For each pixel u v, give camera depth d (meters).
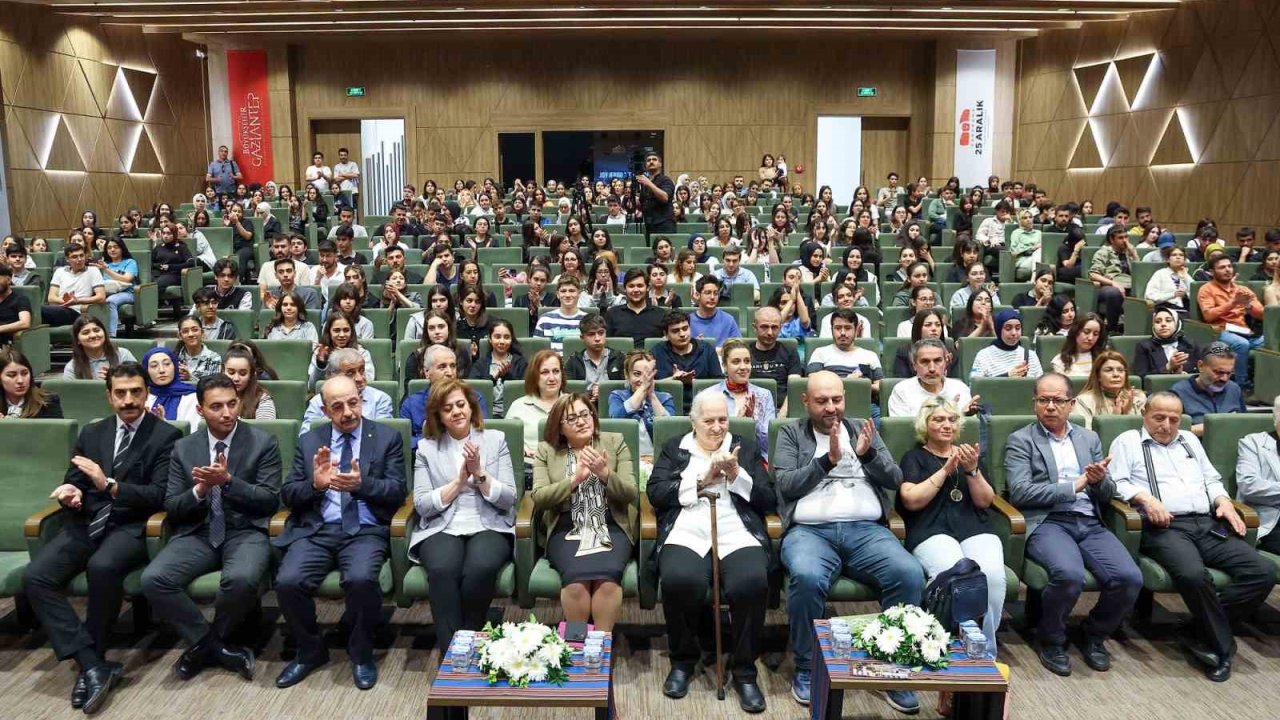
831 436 3.64
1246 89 12.82
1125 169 15.14
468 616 3.50
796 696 3.38
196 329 5.46
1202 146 13.61
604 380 5.43
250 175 17.33
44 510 3.59
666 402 4.78
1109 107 15.44
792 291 6.85
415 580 3.55
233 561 3.50
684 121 17.38
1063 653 3.63
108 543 3.55
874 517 3.69
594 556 3.52
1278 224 12.35
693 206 14.10
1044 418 3.87
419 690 3.46
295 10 13.31
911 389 4.78
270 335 6.31
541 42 17.16
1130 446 3.94
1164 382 4.96
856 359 5.51
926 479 3.73
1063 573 3.51
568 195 15.44
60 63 13.84
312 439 3.75
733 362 4.70
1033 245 10.40
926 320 5.68
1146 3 13.52
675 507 3.65
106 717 3.28
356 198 16.03
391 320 6.98
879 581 3.48
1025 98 17.22
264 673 3.58
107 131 14.82
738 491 3.60
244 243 10.82
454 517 3.67
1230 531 3.74
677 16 14.10
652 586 3.57
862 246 9.46
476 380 4.96
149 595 3.45
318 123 17.52
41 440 3.88
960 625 3.06
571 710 3.35
